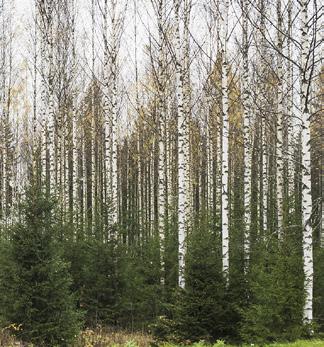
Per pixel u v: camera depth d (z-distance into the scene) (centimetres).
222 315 1252
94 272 1474
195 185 3197
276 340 1125
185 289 1284
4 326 1136
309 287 1141
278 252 1249
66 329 1099
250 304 1245
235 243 1484
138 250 1911
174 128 2606
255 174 2972
